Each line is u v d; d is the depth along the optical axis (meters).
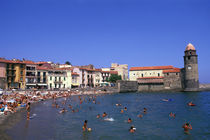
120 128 27.31
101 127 27.83
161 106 51.25
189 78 101.44
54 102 58.84
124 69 149.25
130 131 25.75
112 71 141.75
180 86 107.06
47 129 26.14
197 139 22.59
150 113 39.84
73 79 107.25
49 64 110.44
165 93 102.44
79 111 42.34
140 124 29.81
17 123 29.25
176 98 73.88
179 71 107.88
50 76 95.50
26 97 60.34
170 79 110.00
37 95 69.69
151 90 115.25
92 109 45.66
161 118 34.50
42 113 38.78
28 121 30.84
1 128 25.91
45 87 92.88
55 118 33.94
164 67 120.12
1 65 78.44
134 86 117.56
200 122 31.11
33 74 88.62
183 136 23.73
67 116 36.09
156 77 114.25
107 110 44.12
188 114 38.47
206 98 71.94
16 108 43.53
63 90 88.88
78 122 30.91
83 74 115.62
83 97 76.00
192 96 81.25
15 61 85.06
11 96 58.16
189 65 101.56
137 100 67.62
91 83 121.62
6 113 35.97
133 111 42.62
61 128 26.88
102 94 96.00
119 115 37.56
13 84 81.56
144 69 123.81
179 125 29.17
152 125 29.16
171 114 37.28
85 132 25.06
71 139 22.03
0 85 77.38
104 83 120.69
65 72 102.69
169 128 27.42
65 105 52.78
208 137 23.28
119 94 98.06
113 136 23.47
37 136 22.80
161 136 23.70
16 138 21.83
